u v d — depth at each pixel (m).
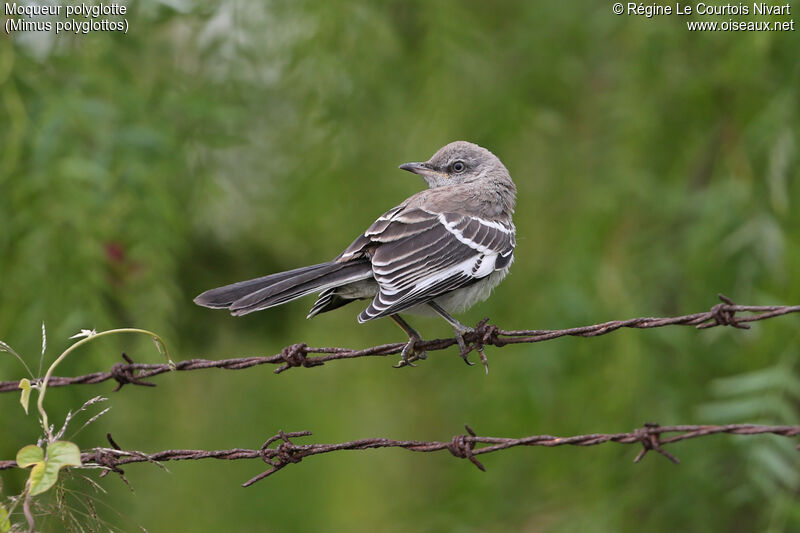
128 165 9.91
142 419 12.52
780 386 10.15
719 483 11.77
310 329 14.01
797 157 10.91
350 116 11.95
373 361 14.12
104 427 11.16
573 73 13.48
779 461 9.96
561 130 13.60
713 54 12.02
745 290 11.02
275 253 12.78
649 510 12.16
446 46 12.19
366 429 15.13
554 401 12.40
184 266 12.14
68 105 9.75
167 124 10.66
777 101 10.97
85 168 9.44
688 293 11.77
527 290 13.07
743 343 11.10
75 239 9.66
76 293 9.60
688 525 12.08
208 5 11.11
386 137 12.56
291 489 14.52
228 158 12.32
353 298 7.75
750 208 11.13
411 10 13.02
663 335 11.67
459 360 13.62
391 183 12.49
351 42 11.73
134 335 10.39
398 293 7.17
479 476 12.61
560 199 13.40
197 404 13.85
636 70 12.16
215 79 11.42
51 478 5.25
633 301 12.08
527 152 13.48
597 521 11.84
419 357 6.96
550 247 13.34
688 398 11.88
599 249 12.34
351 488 14.87
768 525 11.02
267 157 12.59
